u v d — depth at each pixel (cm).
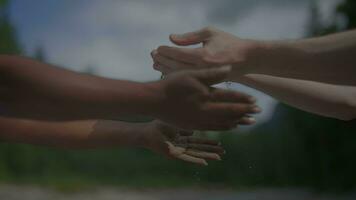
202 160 110
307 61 100
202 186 1419
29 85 76
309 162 1284
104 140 108
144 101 76
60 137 106
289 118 1348
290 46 100
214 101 77
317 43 100
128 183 1645
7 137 104
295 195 1183
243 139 605
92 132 106
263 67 101
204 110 76
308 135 1277
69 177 1575
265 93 122
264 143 1415
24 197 1120
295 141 1327
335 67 99
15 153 1502
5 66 76
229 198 1158
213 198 1179
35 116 80
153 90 76
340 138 1189
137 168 1767
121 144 109
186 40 100
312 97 122
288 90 121
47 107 78
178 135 111
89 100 76
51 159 1595
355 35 99
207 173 1416
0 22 1434
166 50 98
